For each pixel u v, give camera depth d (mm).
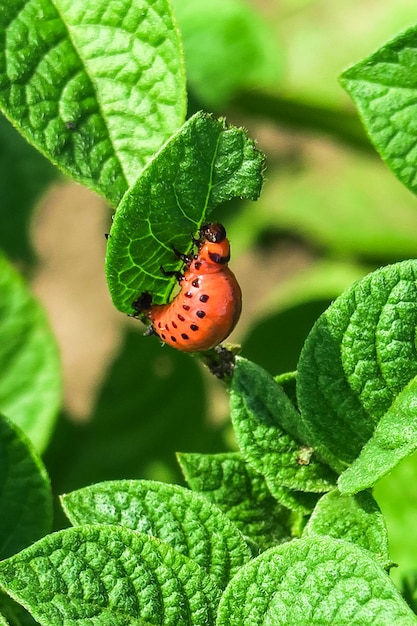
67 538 160
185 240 170
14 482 185
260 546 177
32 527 185
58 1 173
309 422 169
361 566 157
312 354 168
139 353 261
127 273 170
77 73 173
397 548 213
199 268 172
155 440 254
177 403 258
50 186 294
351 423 169
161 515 168
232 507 178
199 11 282
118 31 173
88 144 174
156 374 260
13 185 292
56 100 173
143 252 169
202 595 162
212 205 167
